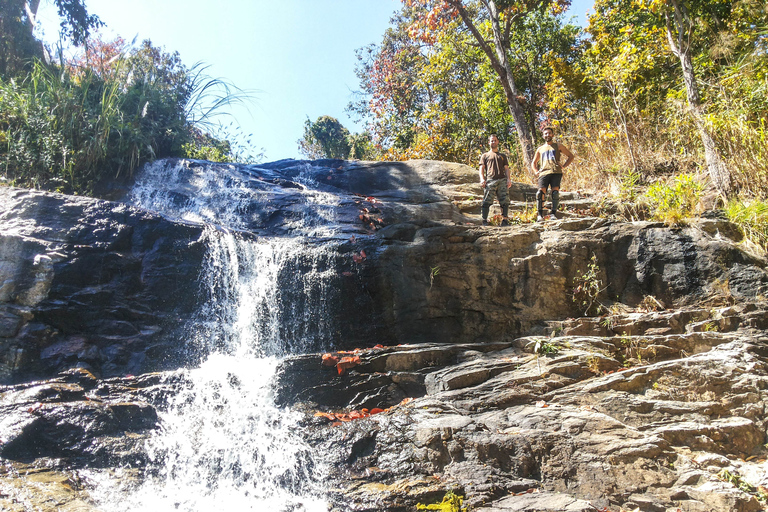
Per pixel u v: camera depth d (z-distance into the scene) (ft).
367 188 35.35
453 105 65.82
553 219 28.43
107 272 21.01
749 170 28.60
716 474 14.99
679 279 23.44
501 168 29.60
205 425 16.72
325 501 14.19
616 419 16.80
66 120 29.40
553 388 18.11
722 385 18.01
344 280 23.72
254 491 15.01
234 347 22.24
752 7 36.42
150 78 35.73
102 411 15.84
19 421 14.78
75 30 40.52
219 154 41.63
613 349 20.20
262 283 24.04
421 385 19.34
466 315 23.08
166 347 20.89
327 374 18.72
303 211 29.81
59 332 19.27
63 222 21.27
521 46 63.41
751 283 22.12
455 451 15.11
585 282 23.94
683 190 28.32
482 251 23.67
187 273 22.63
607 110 41.19
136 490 14.11
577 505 13.39
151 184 31.42
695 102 31.83
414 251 23.75
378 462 15.16
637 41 44.06
